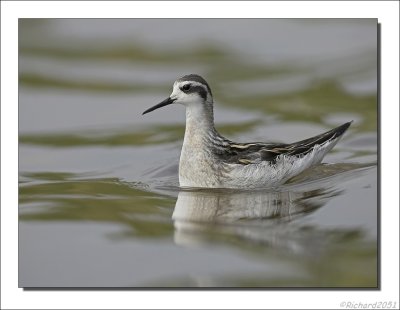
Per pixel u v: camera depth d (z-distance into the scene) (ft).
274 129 55.62
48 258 34.63
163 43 75.05
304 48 73.26
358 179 44.32
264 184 43.60
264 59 71.05
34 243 36.17
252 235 36.42
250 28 78.38
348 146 51.29
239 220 38.58
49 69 69.67
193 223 38.06
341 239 35.63
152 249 35.12
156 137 55.62
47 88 65.51
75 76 68.39
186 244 35.47
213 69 69.31
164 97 63.72
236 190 43.60
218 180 43.75
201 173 44.11
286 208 40.09
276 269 32.78
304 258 33.63
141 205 41.24
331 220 38.01
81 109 61.26
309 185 44.04
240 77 67.26
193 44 74.84
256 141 53.11
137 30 77.56
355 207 39.68
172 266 33.27
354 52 71.46
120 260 34.17
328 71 67.26
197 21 78.43
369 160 48.16
